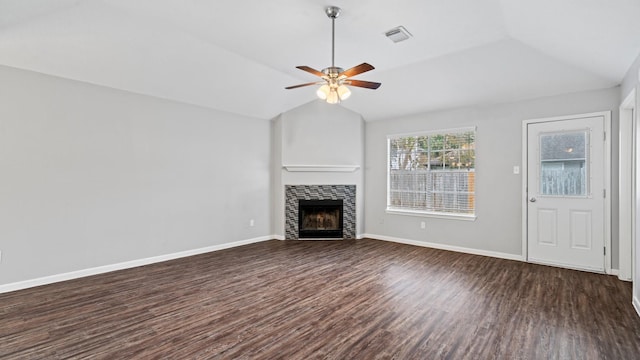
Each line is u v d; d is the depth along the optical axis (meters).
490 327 2.55
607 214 3.90
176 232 4.69
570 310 2.87
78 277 3.78
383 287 3.47
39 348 2.24
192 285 3.53
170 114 4.62
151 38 3.51
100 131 3.95
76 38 3.27
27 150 3.43
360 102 5.68
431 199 5.45
